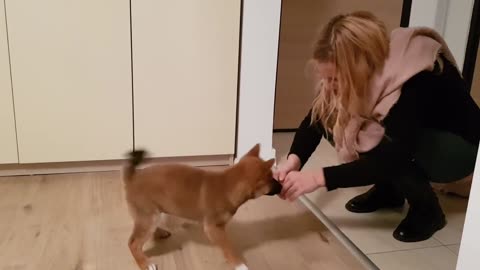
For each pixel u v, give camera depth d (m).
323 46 1.47
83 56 1.89
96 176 2.03
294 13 2.61
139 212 1.28
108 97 1.97
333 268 1.37
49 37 1.84
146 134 2.05
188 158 2.16
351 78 1.41
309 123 1.63
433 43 1.44
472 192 0.91
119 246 1.44
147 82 1.98
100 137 2.01
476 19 2.33
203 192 1.26
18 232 1.50
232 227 1.61
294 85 2.74
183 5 1.93
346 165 1.37
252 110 2.09
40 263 1.33
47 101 1.91
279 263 1.39
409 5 2.57
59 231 1.52
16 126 1.91
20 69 1.85
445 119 1.53
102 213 1.66
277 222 1.67
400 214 1.75
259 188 1.26
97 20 1.87
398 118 1.39
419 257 1.44
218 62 2.03
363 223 1.66
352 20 1.43
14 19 1.79
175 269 1.34
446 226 1.64
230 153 2.19
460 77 1.51
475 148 1.54
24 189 1.86
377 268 1.37
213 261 1.39
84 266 1.33
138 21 1.91
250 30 1.99
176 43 1.96
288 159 1.58
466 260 0.94
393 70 1.40
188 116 2.07
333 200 1.86
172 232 1.55
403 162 1.40
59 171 2.05
